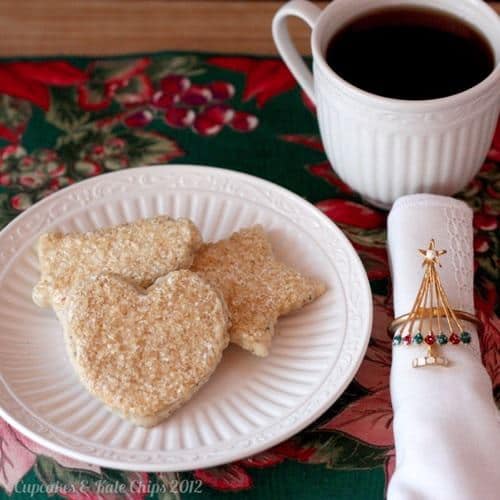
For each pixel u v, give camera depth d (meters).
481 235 0.62
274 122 0.68
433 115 0.55
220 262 0.57
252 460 0.53
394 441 0.53
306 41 0.74
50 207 0.60
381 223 0.62
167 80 0.70
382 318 0.58
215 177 0.62
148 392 0.52
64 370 0.55
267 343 0.55
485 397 0.52
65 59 0.72
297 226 0.60
